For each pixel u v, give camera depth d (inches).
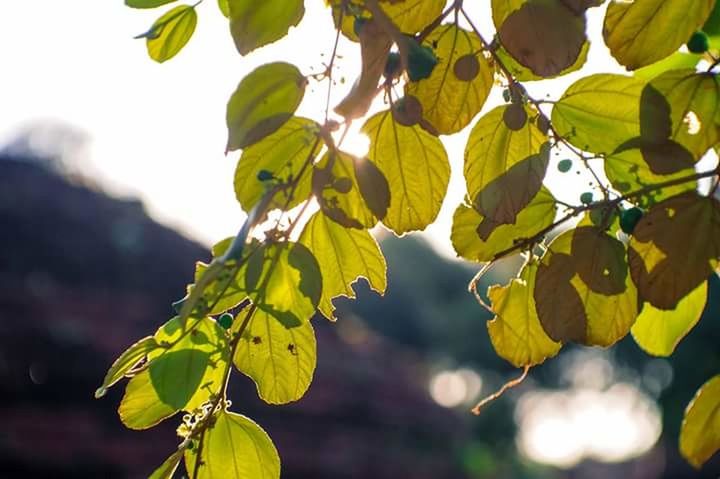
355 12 18.9
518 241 21.3
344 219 19.2
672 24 19.9
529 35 19.4
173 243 135.8
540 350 22.3
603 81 20.5
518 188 20.0
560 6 19.3
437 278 332.8
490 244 21.5
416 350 288.7
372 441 135.6
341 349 155.6
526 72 21.1
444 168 20.6
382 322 287.4
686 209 19.5
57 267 121.6
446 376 282.5
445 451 147.9
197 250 137.6
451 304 325.1
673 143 19.9
